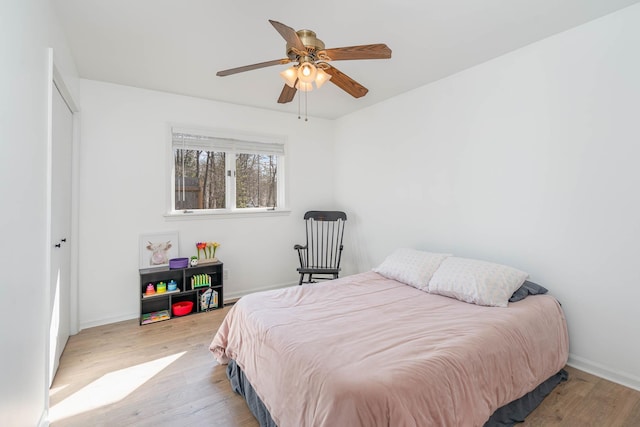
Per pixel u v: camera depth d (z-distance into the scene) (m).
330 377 1.21
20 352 1.26
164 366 2.19
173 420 1.66
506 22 2.00
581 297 2.10
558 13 1.91
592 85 2.01
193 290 3.18
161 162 3.20
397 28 2.05
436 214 3.01
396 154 3.41
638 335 1.88
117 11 1.85
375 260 3.73
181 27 2.03
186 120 3.32
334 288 2.44
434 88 2.98
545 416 1.66
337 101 3.56
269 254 3.90
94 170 2.87
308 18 1.92
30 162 1.38
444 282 2.28
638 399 1.79
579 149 2.08
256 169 3.87
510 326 1.72
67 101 2.40
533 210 2.32
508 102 2.44
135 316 3.08
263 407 1.63
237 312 2.09
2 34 1.08
